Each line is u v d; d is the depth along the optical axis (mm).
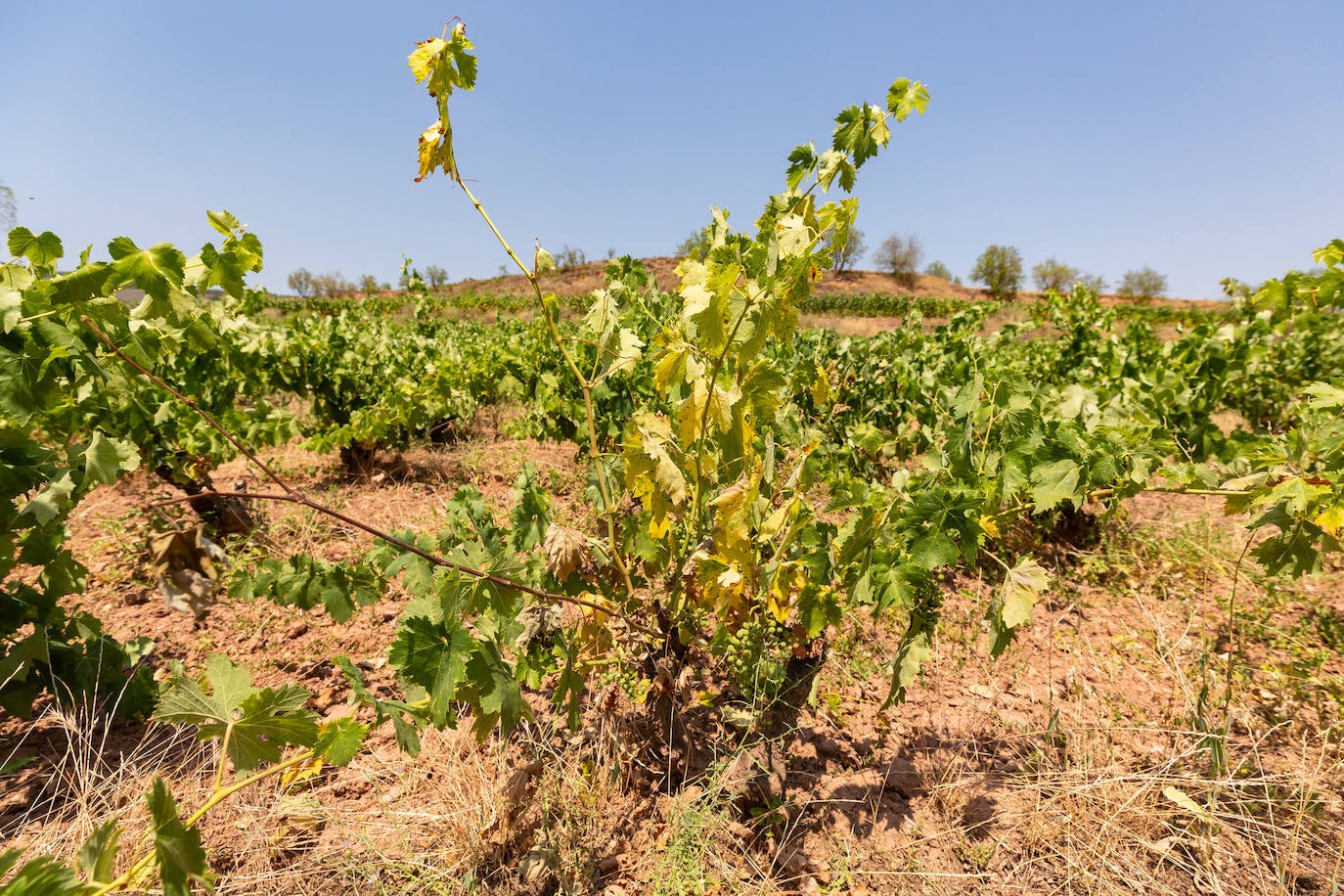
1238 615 2889
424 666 1374
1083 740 2066
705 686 2271
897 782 1972
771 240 1382
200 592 2787
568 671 1631
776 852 1697
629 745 1867
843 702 2354
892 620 2865
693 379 1595
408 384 5152
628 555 1986
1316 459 1978
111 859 991
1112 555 3473
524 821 1707
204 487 3576
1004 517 2271
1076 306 9133
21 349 1610
